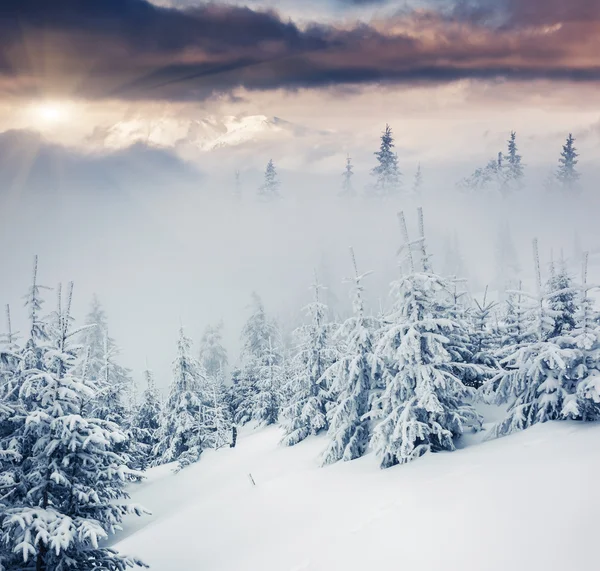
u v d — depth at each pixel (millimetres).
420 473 14398
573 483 10094
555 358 15047
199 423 36062
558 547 7957
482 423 19406
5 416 12180
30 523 10672
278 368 43094
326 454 22328
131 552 16328
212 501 20547
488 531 9156
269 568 10938
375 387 22812
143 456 33531
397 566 8992
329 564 9992
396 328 17359
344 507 13727
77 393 13062
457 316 19234
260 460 28688
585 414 14836
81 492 12086
